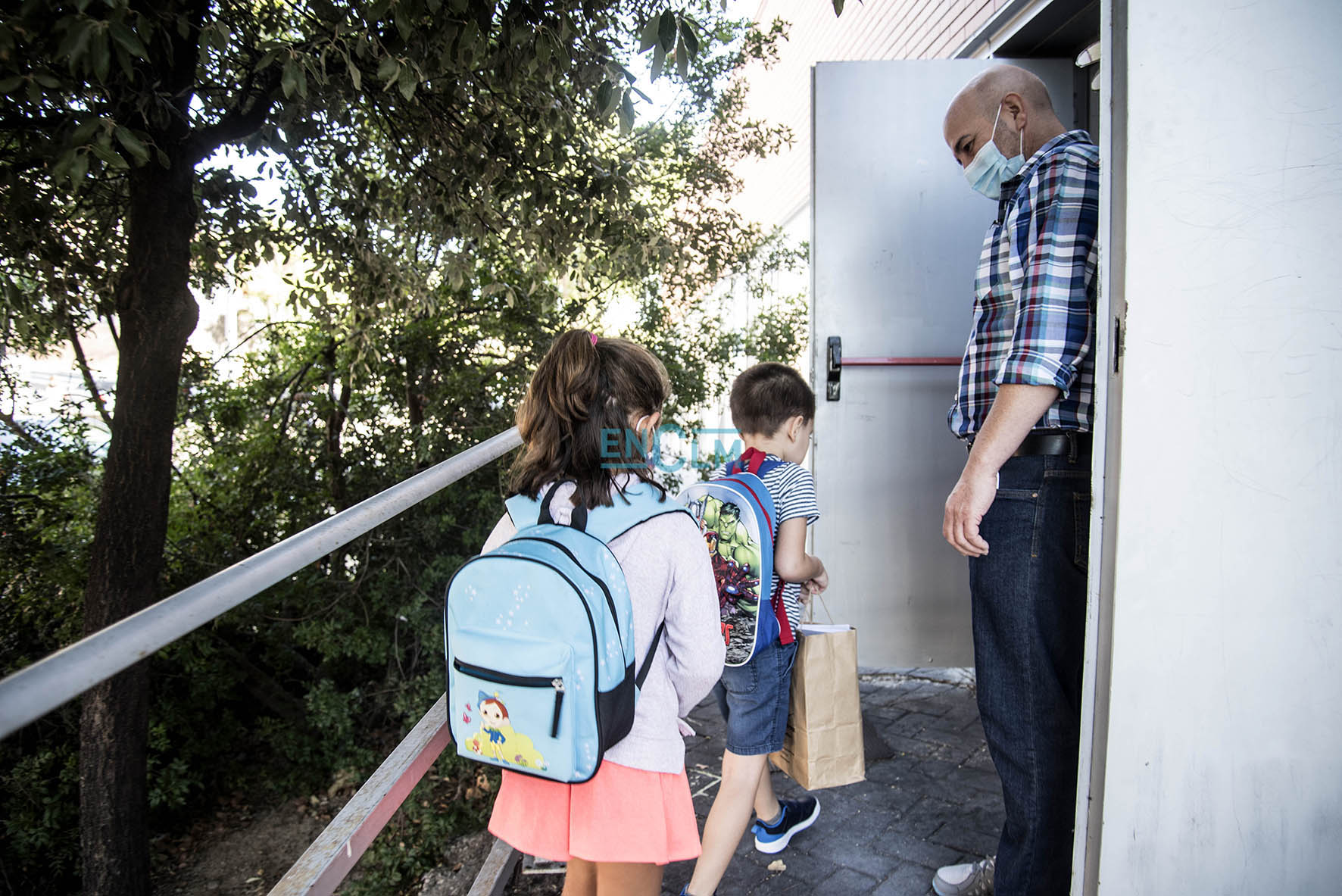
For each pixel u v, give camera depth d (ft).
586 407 4.47
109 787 9.32
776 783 9.11
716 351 16.06
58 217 9.29
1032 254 5.47
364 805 4.02
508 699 4.03
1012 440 5.33
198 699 13.01
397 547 13.16
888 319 10.55
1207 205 4.61
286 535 13.50
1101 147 4.82
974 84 6.31
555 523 4.39
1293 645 4.74
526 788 4.54
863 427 10.59
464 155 9.69
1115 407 4.77
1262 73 4.57
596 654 3.92
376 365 13.57
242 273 11.78
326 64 7.97
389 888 10.16
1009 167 6.25
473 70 7.77
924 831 8.06
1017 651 5.77
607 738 3.99
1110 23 4.71
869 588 10.66
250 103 9.24
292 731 13.38
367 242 11.52
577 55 8.05
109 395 13.07
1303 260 4.61
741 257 15.78
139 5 6.03
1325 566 4.72
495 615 4.08
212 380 13.71
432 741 4.70
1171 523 4.71
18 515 11.21
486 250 12.10
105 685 9.36
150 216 8.63
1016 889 5.83
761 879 7.34
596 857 4.26
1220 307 4.63
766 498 6.27
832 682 6.57
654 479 4.73
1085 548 5.57
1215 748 4.78
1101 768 4.89
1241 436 4.68
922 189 10.48
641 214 10.28
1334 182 4.58
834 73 10.43
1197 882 4.84
